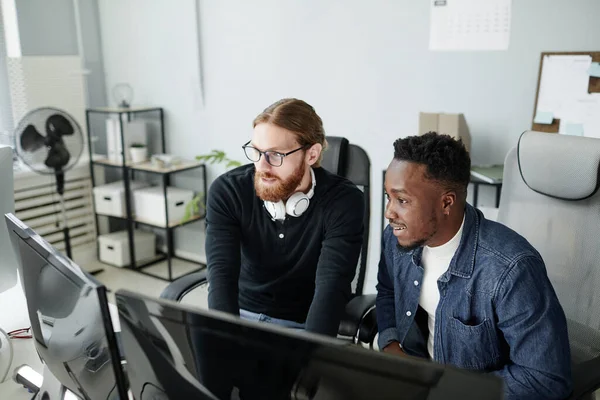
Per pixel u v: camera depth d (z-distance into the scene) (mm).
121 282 3336
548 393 1055
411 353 1411
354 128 2939
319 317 1374
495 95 2557
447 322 1237
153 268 3576
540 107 2453
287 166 1442
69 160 2941
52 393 1149
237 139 3346
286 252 1576
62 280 899
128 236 3588
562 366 1062
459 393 578
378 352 616
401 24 2686
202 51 3340
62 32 3479
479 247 1178
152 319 768
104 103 3811
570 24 2344
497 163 2623
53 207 3371
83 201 3562
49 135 2836
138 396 870
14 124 3248
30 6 3271
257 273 1640
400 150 1116
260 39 3109
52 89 3389
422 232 1130
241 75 3232
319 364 647
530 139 1500
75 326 891
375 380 618
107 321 804
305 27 2951
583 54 2324
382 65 2783
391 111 2814
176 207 3363
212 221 1589
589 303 1449
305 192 1529
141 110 3408
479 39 2527
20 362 1314
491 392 561
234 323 689
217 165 3449
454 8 2547
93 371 888
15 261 1487
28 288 1070
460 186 1119
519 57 2471
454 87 2637
